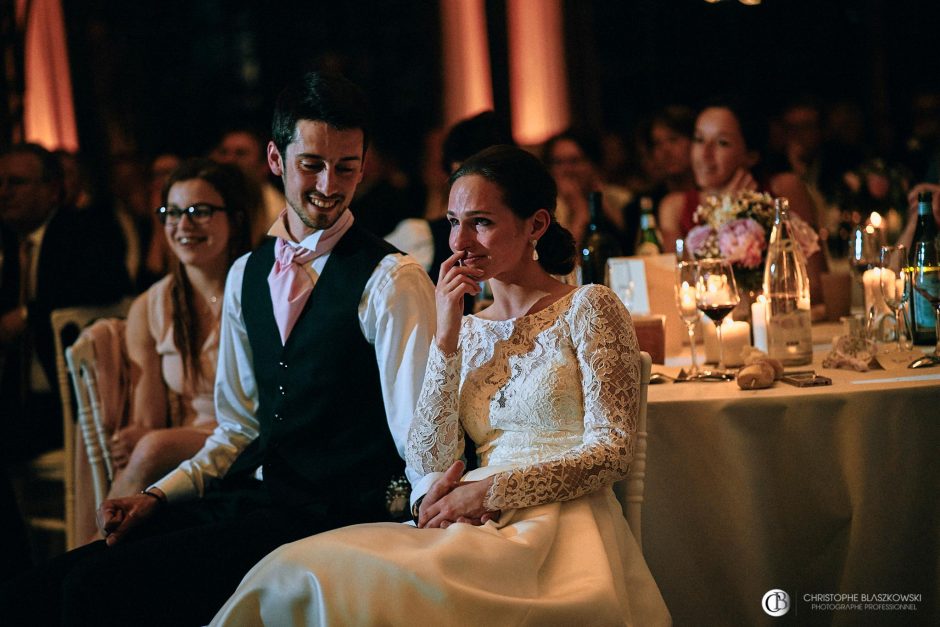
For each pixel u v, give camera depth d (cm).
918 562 249
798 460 251
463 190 229
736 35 820
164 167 631
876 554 249
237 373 277
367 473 254
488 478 213
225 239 344
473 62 855
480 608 187
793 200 405
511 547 197
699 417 253
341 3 876
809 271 362
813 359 300
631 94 839
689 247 327
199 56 892
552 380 225
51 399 500
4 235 493
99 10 852
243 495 257
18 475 553
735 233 310
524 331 231
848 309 361
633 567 224
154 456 322
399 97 873
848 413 248
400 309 251
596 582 197
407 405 248
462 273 230
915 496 247
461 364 237
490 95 853
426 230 486
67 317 399
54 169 512
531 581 197
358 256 259
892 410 246
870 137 794
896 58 793
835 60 809
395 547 196
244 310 270
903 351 288
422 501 220
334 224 260
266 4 885
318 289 260
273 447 260
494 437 233
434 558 190
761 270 312
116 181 681
